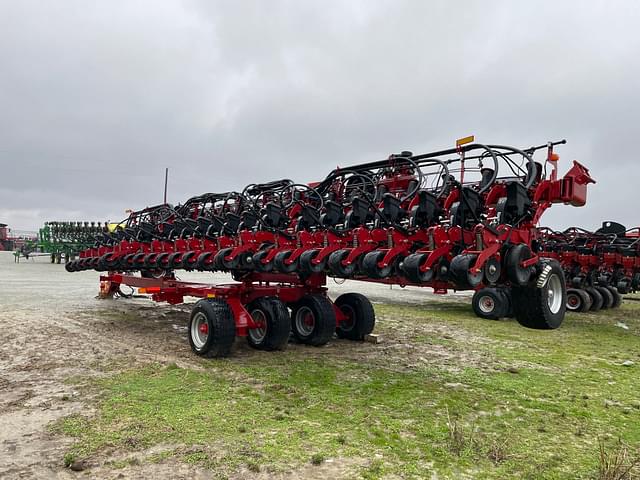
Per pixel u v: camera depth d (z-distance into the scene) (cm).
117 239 1117
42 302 1227
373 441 384
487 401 493
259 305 697
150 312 1084
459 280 456
